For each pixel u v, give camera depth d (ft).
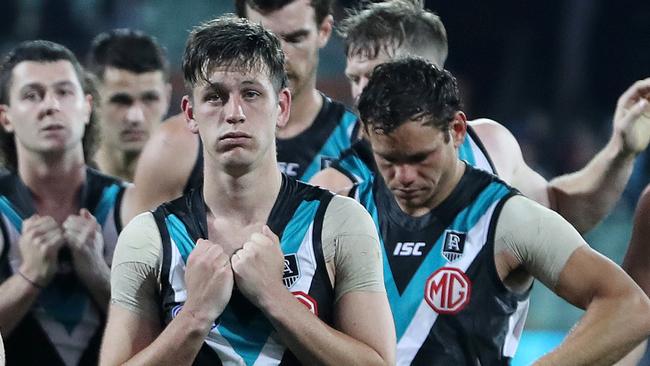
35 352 62.90
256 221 46.96
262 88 45.62
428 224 53.52
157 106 88.94
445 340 52.44
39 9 165.58
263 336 46.11
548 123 159.33
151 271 46.73
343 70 158.51
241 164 45.42
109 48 88.12
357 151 63.46
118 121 87.92
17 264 63.62
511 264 52.01
